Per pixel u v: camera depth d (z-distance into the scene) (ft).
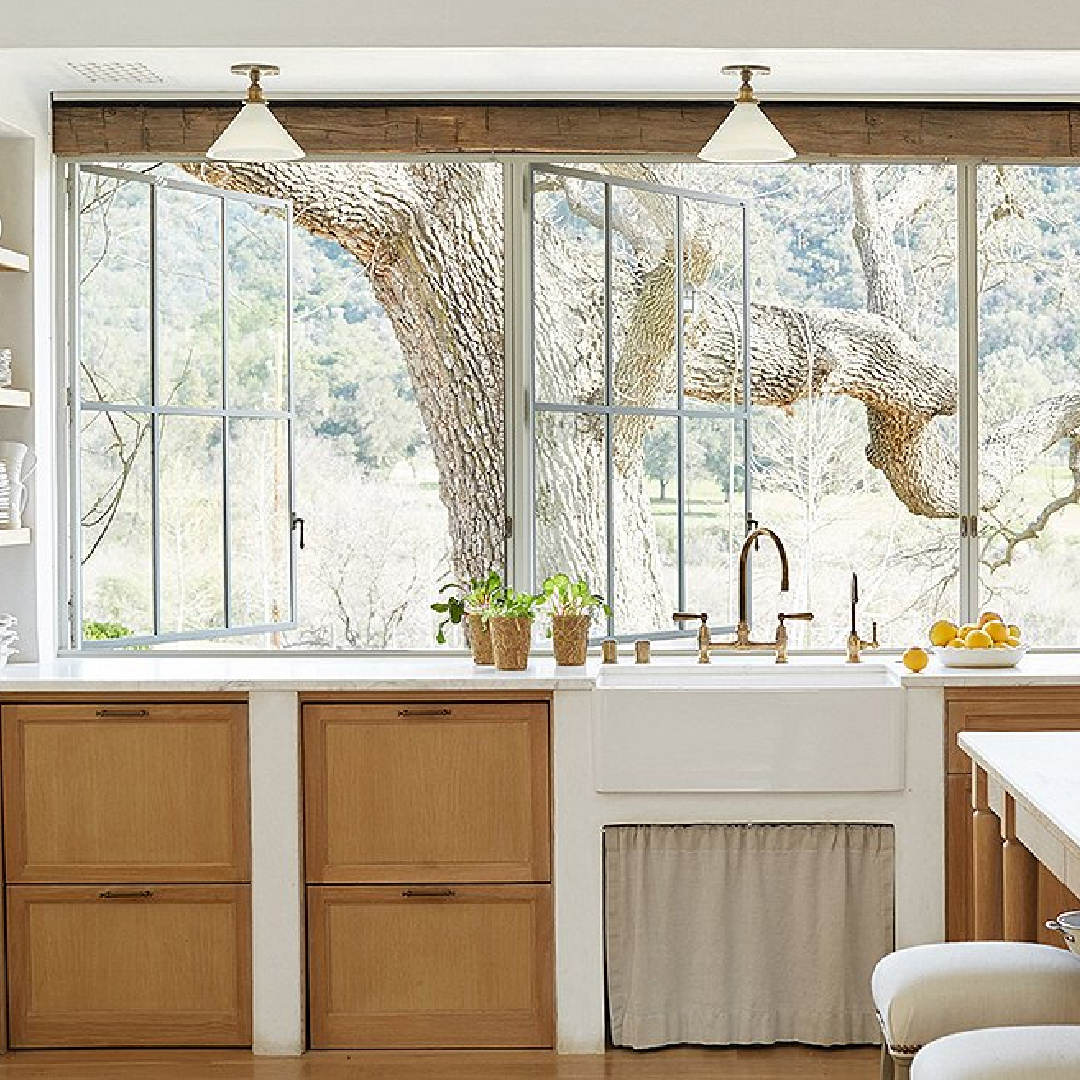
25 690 12.96
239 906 13.03
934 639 13.71
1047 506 21.11
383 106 14.53
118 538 14.84
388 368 23.77
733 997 13.15
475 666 13.78
